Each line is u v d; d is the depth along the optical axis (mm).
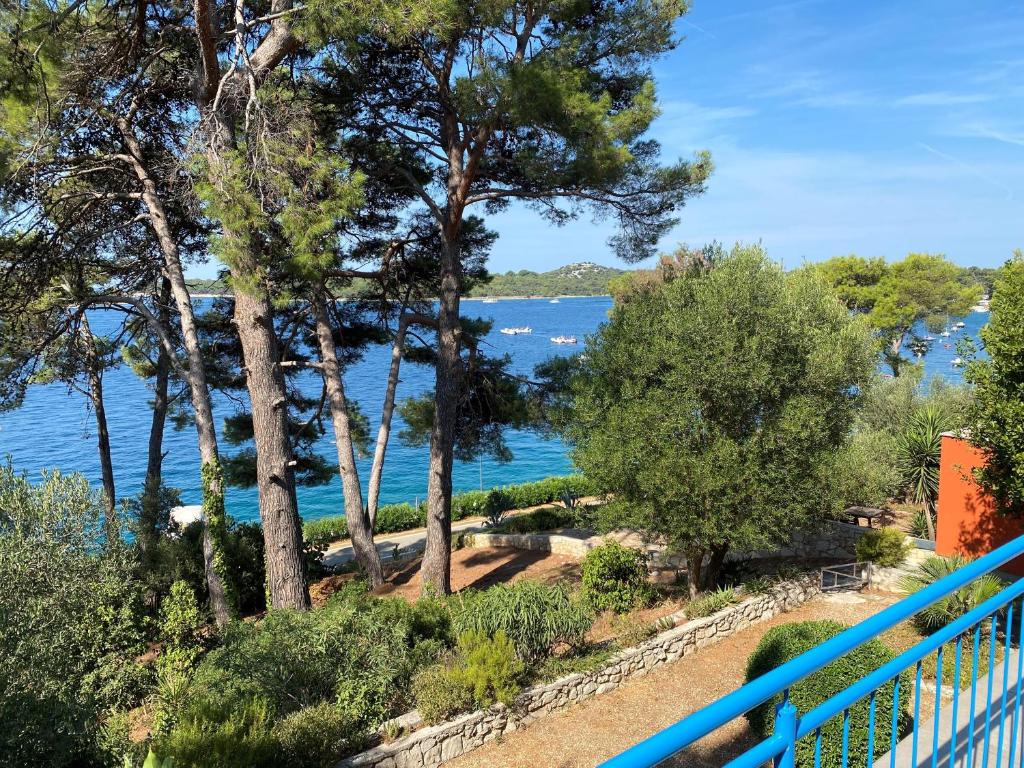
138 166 15812
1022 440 11570
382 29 10922
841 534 17875
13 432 55938
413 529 29188
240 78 12703
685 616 13375
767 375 12797
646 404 13508
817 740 1972
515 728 10078
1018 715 2957
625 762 1304
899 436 18766
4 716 7559
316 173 11328
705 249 15336
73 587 11398
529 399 18938
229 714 8594
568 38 13492
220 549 15477
